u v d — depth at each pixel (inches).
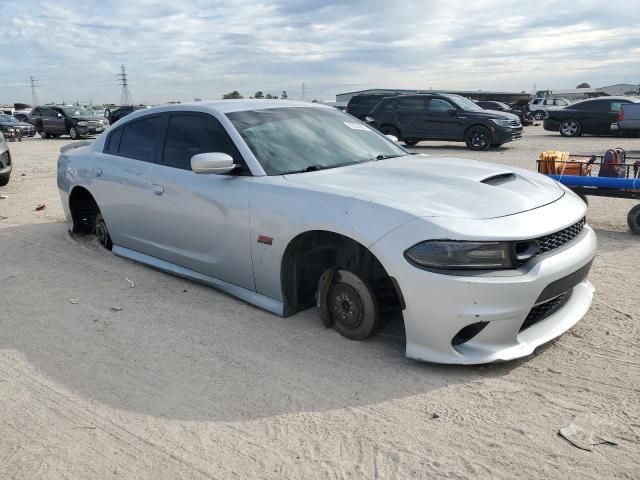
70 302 174.9
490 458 96.7
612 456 95.8
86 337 150.2
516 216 122.6
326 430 106.7
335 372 126.8
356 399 116.3
